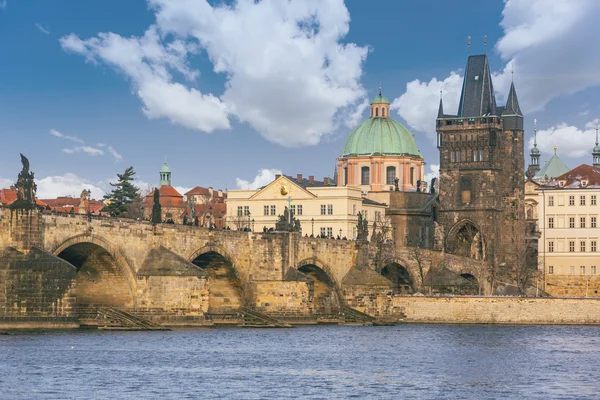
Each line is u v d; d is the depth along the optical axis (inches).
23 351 6077.8
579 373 5944.9
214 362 6038.4
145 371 5585.6
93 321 7706.7
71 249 7637.8
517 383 5556.1
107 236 7647.6
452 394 5187.0
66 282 6934.1
